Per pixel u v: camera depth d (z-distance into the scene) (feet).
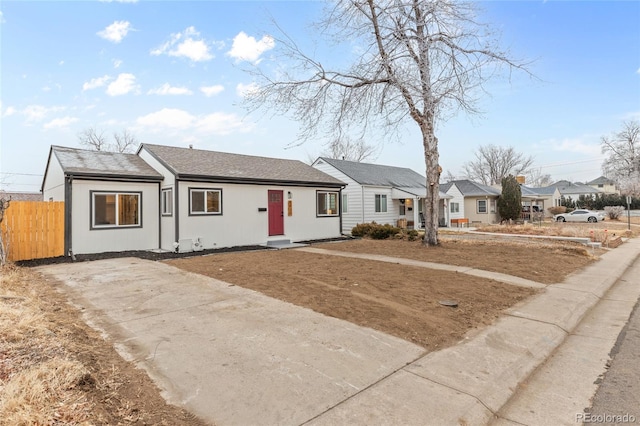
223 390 9.41
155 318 15.28
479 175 200.13
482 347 12.91
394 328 14.32
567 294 21.03
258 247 41.52
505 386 10.30
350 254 35.27
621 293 23.25
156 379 9.91
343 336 13.38
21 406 7.55
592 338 14.98
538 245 42.06
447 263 29.81
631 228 78.33
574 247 40.09
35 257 31.71
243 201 43.16
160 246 40.01
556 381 11.00
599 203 149.38
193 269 26.37
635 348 13.70
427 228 41.19
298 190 49.42
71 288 20.57
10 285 19.52
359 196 69.15
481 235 58.90
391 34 34.14
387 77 34.65
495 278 24.30
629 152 161.79
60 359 10.07
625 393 10.14
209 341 12.75
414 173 97.66
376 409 8.64
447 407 8.84
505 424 8.68
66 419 7.41
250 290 20.04
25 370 9.16
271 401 8.91
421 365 11.21
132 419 7.93
